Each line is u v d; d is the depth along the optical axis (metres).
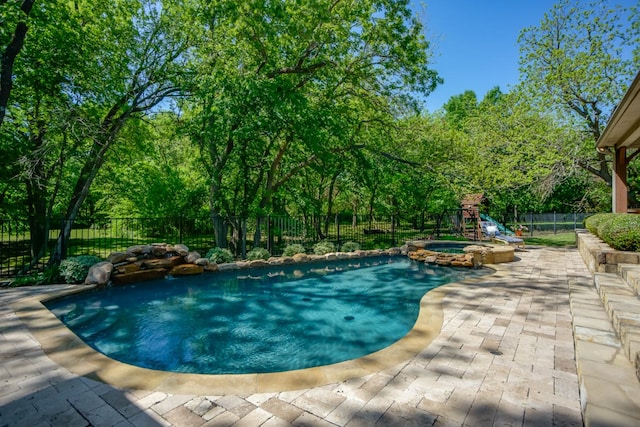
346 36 10.55
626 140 8.41
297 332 4.99
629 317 3.34
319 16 10.00
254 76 10.15
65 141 9.44
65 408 2.54
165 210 15.25
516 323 4.53
